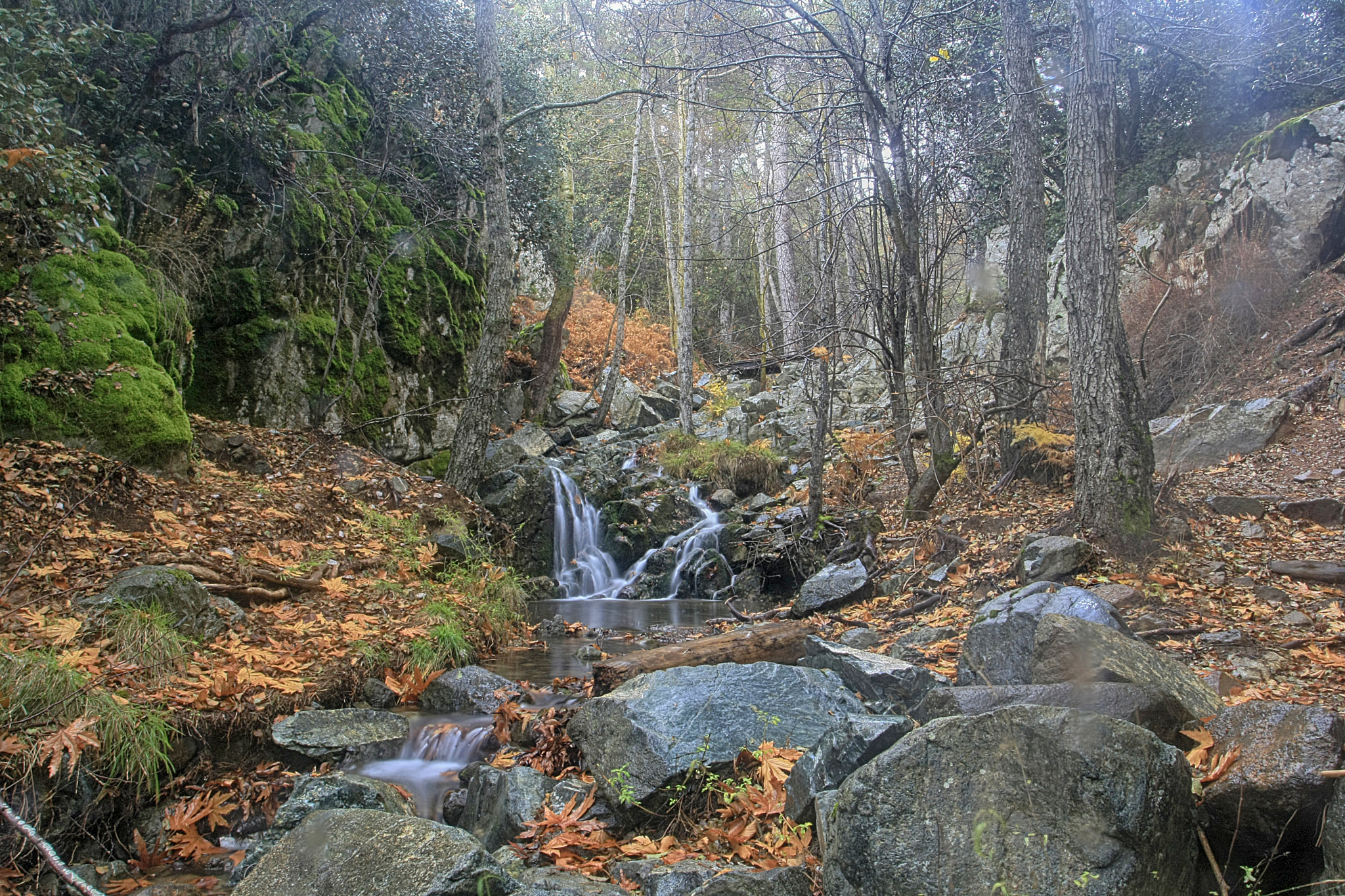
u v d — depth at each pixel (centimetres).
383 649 651
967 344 1809
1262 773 292
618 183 2667
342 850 320
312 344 1141
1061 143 1745
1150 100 1741
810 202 1418
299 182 1166
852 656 534
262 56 1162
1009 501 1026
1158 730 369
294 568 746
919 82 1023
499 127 1131
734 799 404
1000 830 271
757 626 693
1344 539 777
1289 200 1337
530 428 1592
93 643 513
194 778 476
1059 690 390
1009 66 1143
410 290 1319
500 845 401
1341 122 1314
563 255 1820
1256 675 513
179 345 948
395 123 1434
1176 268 1487
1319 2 1541
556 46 1995
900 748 296
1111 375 777
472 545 961
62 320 743
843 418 1739
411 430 1280
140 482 750
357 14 1370
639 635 879
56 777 411
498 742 535
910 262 1011
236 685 531
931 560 932
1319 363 1145
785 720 449
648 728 426
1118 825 264
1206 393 1252
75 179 676
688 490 1423
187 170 1052
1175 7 1582
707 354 2706
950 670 563
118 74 986
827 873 305
